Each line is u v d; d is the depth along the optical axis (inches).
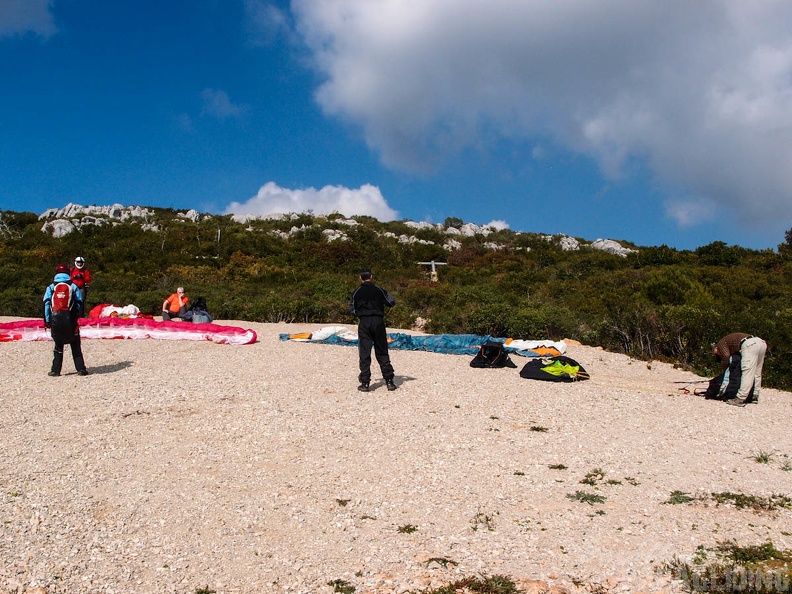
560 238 2571.4
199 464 226.1
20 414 280.5
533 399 342.3
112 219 2458.2
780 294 940.6
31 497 189.0
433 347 503.2
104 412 288.5
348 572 151.8
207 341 517.0
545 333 590.2
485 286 971.9
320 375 391.9
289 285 1167.6
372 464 230.2
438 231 2723.9
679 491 208.2
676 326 508.1
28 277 955.3
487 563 156.3
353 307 351.3
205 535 170.6
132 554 158.4
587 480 217.2
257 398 324.2
